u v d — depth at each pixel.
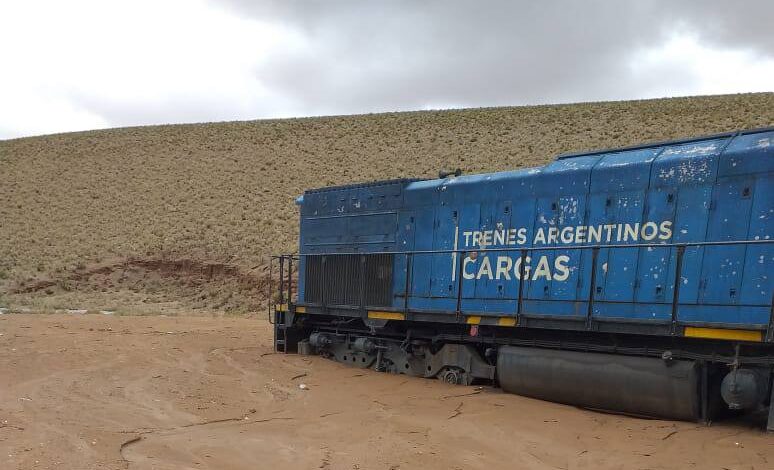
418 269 13.10
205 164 56.69
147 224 44.75
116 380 11.48
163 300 34.28
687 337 8.81
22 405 9.37
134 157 60.84
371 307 13.57
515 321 10.69
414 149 53.22
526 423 8.84
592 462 7.18
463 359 11.89
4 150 67.75
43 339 16.42
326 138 60.53
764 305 8.27
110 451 7.30
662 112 49.53
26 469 6.54
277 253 36.34
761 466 6.89
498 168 43.53
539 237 11.14
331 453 7.49
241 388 11.28
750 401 8.05
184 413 9.38
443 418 9.18
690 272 9.10
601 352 9.84
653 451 7.53
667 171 9.64
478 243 12.11
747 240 8.51
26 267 38.81
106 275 37.50
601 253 10.17
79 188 54.09
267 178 51.38
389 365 13.47
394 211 13.92
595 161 10.79
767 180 8.56
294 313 15.70
